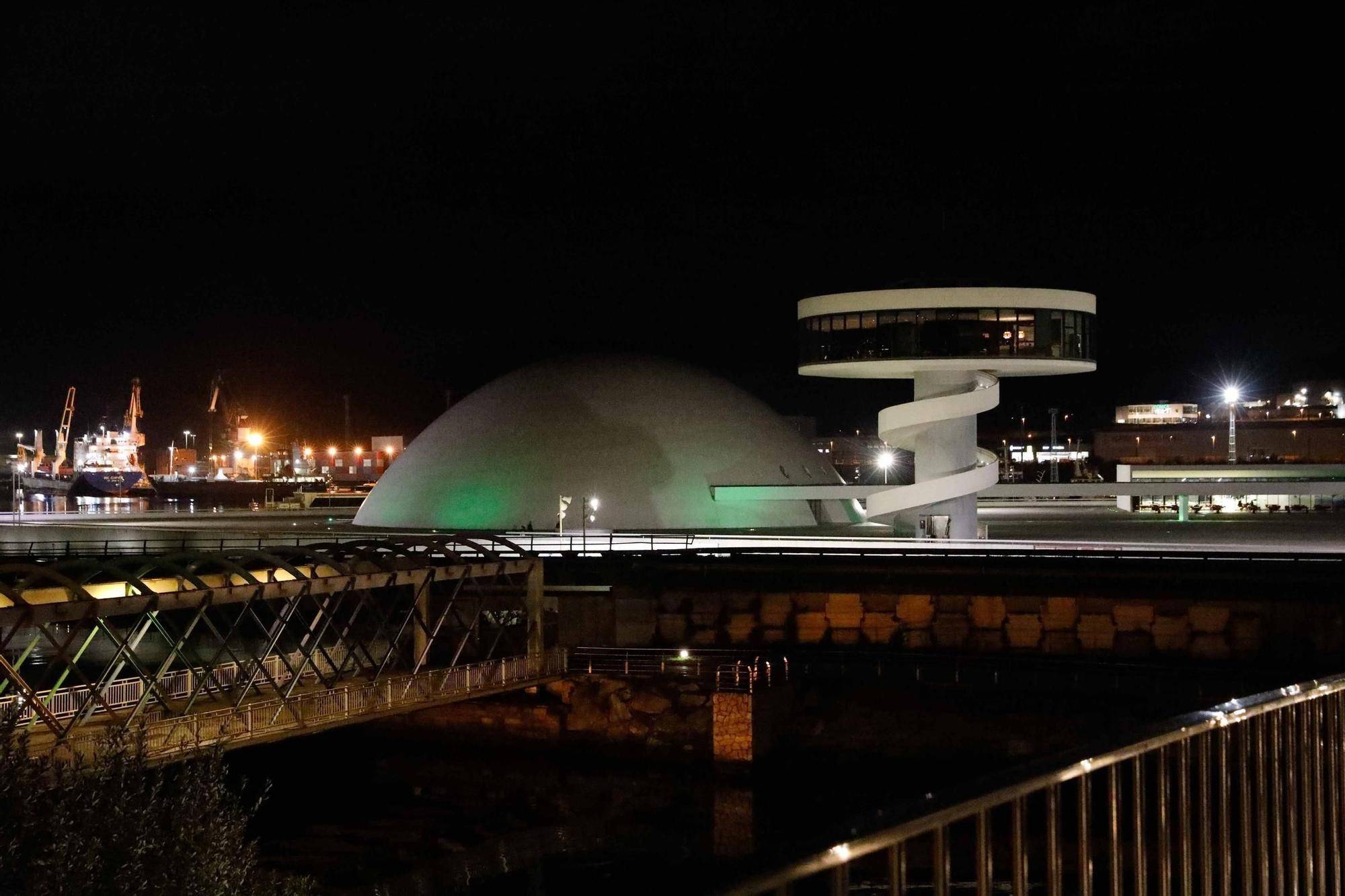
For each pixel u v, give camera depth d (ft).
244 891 80.48
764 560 184.14
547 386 344.49
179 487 633.61
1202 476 343.87
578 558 190.29
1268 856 33.42
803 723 158.61
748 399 359.66
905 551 187.93
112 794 75.31
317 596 188.34
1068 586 174.40
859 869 110.73
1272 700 32.35
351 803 144.87
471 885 119.03
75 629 116.57
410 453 353.10
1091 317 259.60
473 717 164.25
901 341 251.19
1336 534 293.64
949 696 156.46
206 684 139.85
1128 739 27.22
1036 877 105.70
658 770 154.81
